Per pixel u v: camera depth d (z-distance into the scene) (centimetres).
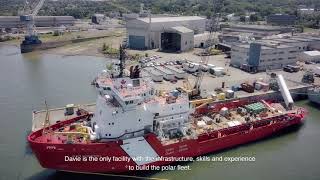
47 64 9825
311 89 6344
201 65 8188
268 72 8062
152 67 8306
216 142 4197
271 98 6247
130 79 3756
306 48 9831
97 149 3425
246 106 5084
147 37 11600
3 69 9144
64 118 4919
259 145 4491
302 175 3766
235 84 6944
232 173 3806
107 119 3522
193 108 4588
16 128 4912
